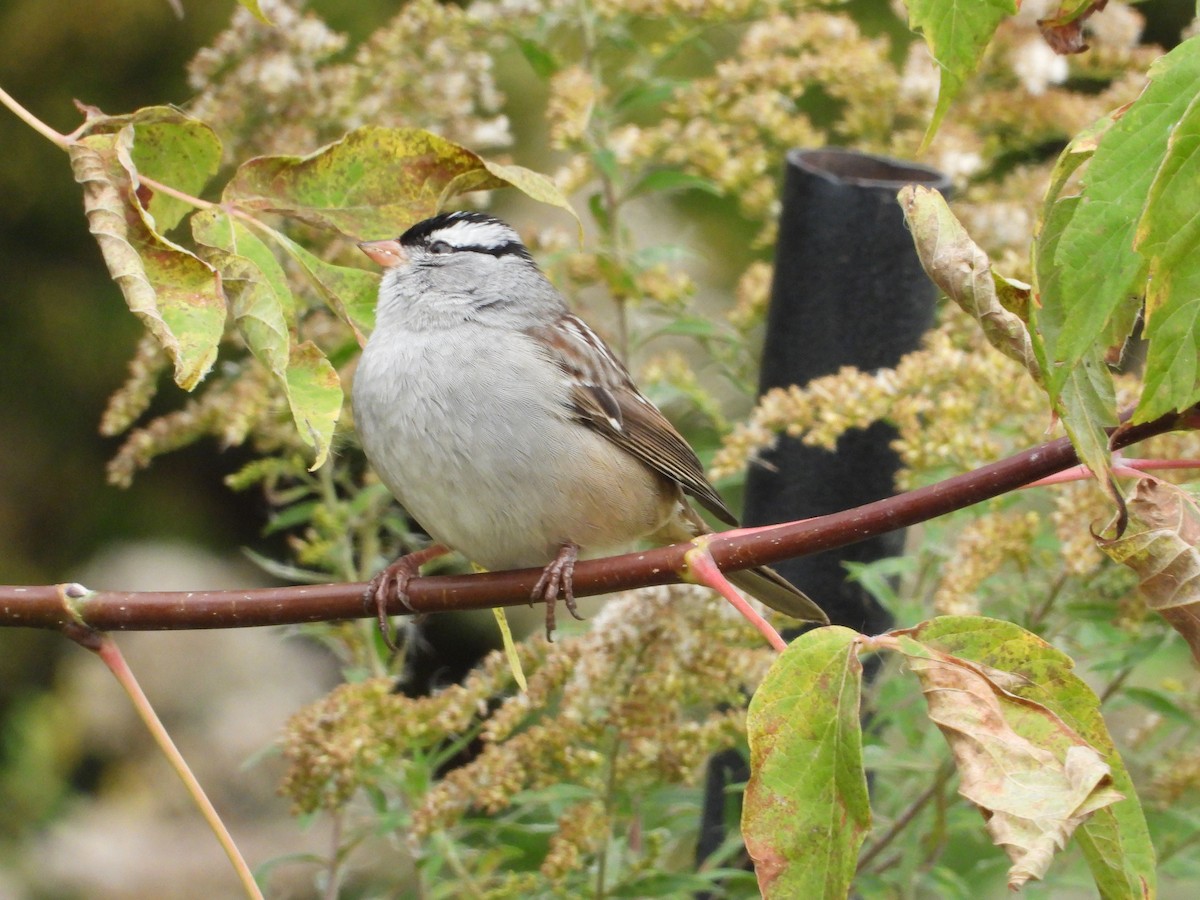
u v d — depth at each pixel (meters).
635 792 6.87
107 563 15.12
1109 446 3.88
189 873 12.88
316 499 8.79
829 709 3.65
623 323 8.79
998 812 3.32
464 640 13.88
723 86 8.92
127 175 4.04
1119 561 3.88
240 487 7.68
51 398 15.30
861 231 7.46
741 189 8.90
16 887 12.81
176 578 15.02
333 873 7.02
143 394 6.99
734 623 6.61
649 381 8.61
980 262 3.85
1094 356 3.71
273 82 7.74
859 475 7.67
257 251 4.75
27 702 14.21
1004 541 6.60
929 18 3.57
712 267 13.30
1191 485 4.01
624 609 6.46
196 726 13.99
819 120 13.84
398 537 8.42
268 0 7.89
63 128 14.73
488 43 8.82
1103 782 3.33
